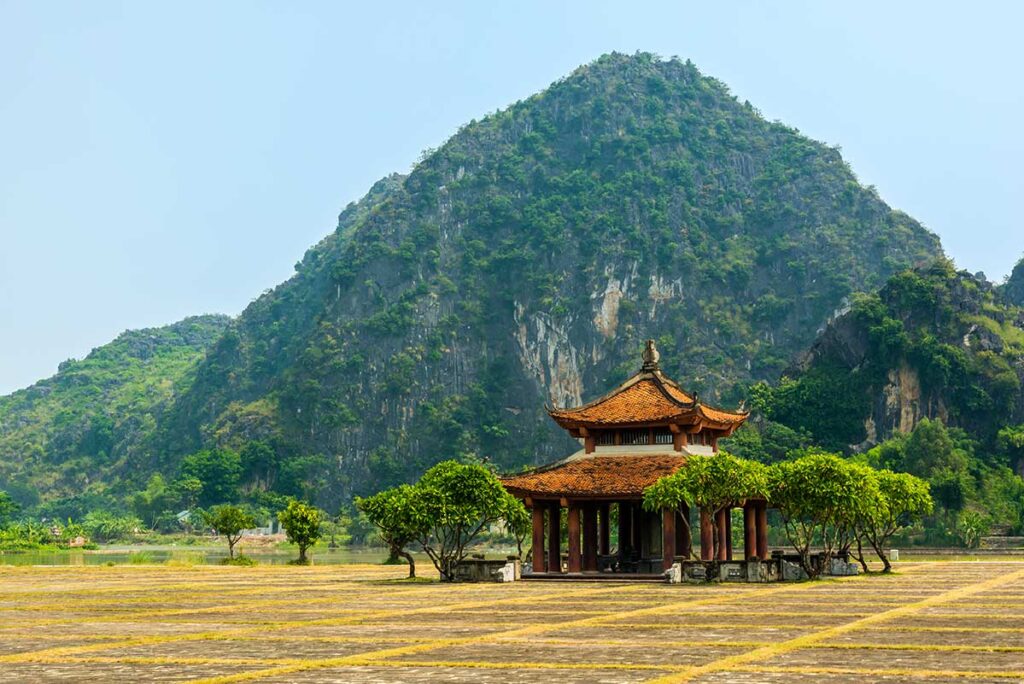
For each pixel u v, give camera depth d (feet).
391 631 142.92
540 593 224.94
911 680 96.27
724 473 263.29
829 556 296.51
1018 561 416.87
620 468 295.89
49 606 196.03
